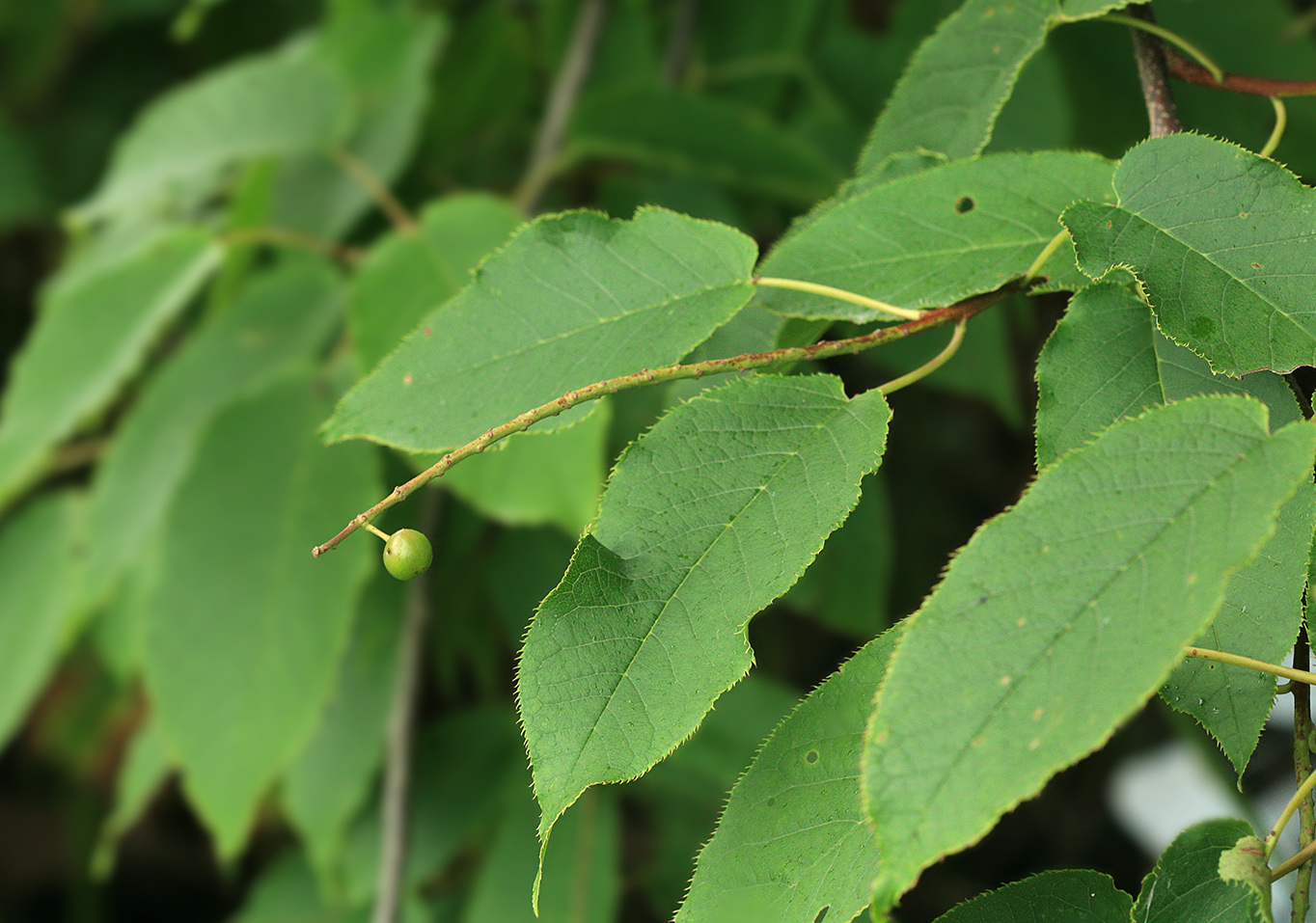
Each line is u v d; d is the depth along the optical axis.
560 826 1.14
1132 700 0.60
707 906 0.66
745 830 0.66
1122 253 0.66
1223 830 0.65
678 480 0.65
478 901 1.13
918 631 0.62
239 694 0.95
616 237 0.68
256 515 0.98
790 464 0.65
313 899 1.29
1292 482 0.61
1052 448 0.66
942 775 0.61
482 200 0.97
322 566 0.97
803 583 1.18
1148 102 0.71
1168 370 0.66
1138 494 0.62
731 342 0.70
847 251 0.68
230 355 1.12
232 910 2.03
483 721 1.24
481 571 1.23
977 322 0.92
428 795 1.21
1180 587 0.61
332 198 1.20
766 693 1.12
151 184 1.14
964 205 0.68
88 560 1.12
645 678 0.64
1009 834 1.53
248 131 1.14
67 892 2.03
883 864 0.60
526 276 0.68
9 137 1.60
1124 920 0.66
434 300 0.93
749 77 1.34
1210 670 0.66
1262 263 0.65
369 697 1.15
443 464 0.66
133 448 1.12
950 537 1.53
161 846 2.00
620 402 1.06
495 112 1.41
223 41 1.66
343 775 1.14
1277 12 0.96
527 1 1.49
